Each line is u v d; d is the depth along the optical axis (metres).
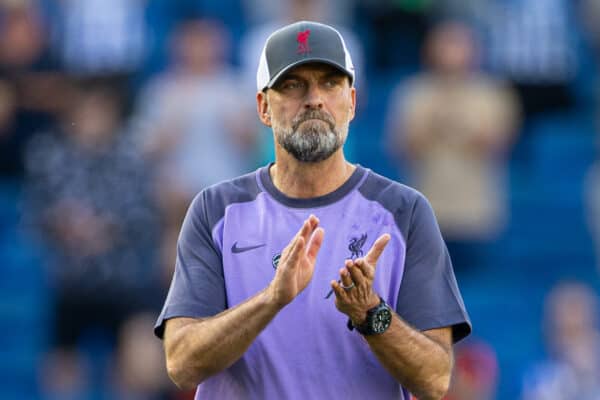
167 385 35.62
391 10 44.00
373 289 16.70
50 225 36.25
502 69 43.84
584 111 45.88
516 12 43.75
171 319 17.06
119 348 36.09
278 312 16.34
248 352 16.97
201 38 38.12
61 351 36.72
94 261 35.88
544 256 42.88
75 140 36.44
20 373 41.53
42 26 42.88
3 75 42.47
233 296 17.12
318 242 15.91
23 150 42.91
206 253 17.31
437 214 39.59
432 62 41.94
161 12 45.41
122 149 36.34
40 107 42.53
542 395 36.78
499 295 41.84
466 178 39.53
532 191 44.12
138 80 42.84
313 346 16.91
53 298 39.84
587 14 46.59
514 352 40.84
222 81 38.22
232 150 37.81
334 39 16.89
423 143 39.59
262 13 43.38
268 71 16.94
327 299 16.94
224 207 17.48
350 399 16.89
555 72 44.00
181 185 37.09
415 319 16.94
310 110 16.72
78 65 42.94
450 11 43.72
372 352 16.80
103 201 36.03
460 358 32.97
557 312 38.06
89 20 43.12
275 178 17.53
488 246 42.12
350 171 17.52
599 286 42.44
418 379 16.45
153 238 36.16
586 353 36.69
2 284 42.97
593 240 43.16
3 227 43.59
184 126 37.66
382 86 44.62
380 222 17.19
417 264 17.11
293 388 16.86
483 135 39.47
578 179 44.56
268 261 17.12
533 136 45.12
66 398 37.06
